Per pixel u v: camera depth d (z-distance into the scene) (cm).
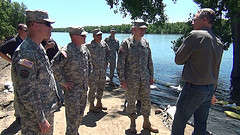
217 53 234
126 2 1341
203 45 225
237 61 1164
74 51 284
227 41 1230
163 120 422
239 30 1149
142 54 334
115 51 711
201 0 1110
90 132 357
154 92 745
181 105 254
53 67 270
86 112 448
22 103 202
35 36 209
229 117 514
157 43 4216
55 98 232
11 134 337
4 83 624
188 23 1212
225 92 870
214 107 610
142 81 335
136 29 331
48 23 211
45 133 214
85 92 299
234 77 1170
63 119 405
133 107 351
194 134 268
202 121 263
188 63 243
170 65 1555
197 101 240
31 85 193
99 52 439
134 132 354
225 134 409
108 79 788
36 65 204
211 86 244
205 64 229
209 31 237
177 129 263
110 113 449
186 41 238
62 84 278
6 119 392
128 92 345
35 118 205
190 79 238
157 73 1232
